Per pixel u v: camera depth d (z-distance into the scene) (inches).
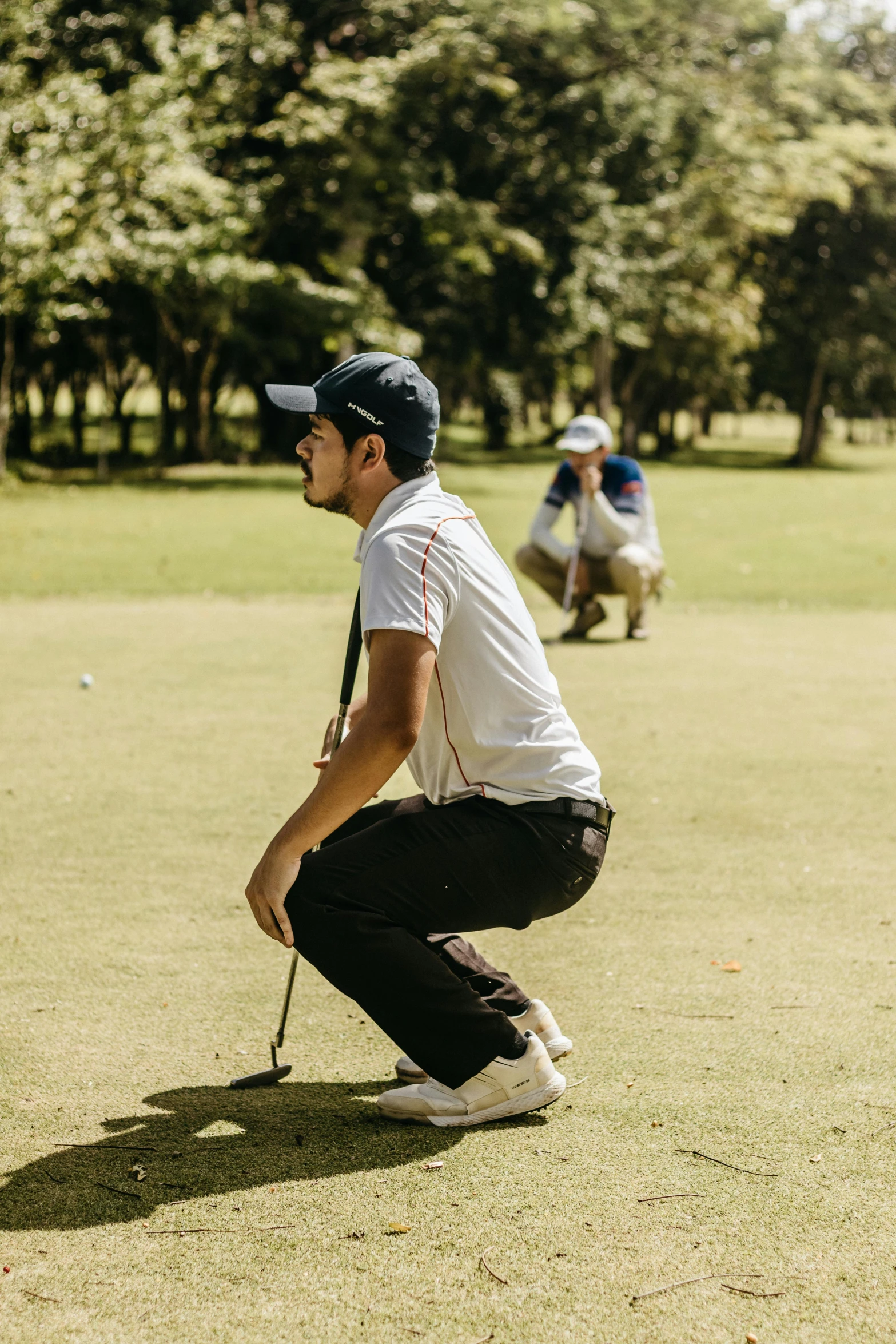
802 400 1609.3
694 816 201.8
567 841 101.4
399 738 93.3
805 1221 89.5
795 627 407.5
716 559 577.3
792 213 1417.3
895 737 254.8
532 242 1030.4
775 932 151.2
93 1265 84.1
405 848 99.1
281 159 1008.9
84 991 132.5
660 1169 97.0
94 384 1710.1
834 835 191.6
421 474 101.0
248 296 986.7
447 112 1066.7
